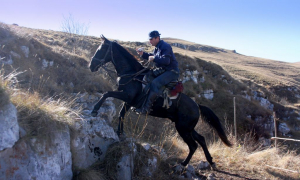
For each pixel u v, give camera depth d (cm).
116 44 570
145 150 541
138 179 490
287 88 3859
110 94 526
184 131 582
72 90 984
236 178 577
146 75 553
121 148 502
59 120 428
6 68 842
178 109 577
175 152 719
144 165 514
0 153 330
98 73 1261
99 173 459
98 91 1077
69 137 439
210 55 6925
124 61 566
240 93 2795
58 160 405
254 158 723
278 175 613
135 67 571
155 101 555
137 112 545
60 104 487
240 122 2245
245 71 4506
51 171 387
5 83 383
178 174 550
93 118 524
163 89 553
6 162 337
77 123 473
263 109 2511
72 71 1104
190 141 591
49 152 392
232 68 4572
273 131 2386
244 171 630
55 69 1076
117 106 1191
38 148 379
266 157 732
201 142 620
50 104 459
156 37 546
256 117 2394
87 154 480
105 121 554
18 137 360
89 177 438
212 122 635
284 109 2945
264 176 605
